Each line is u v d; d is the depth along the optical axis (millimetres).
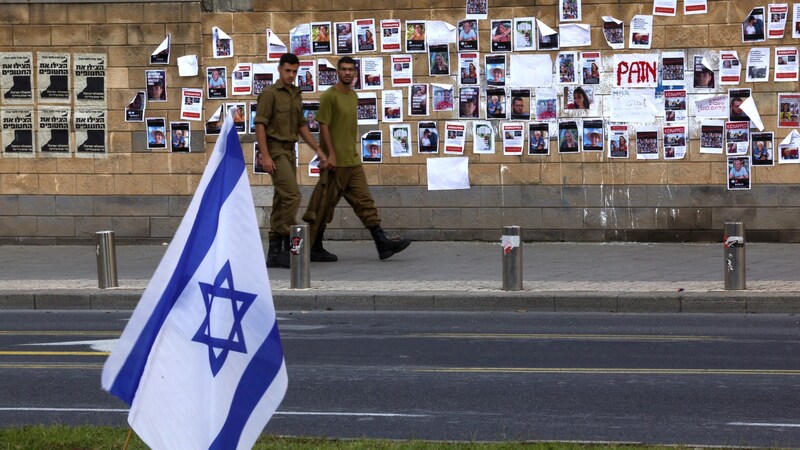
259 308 4371
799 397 7945
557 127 16094
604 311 12016
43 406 7887
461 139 16297
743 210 15758
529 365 9211
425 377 8773
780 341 10156
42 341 10617
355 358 9578
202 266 4438
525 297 12148
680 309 11891
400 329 11070
